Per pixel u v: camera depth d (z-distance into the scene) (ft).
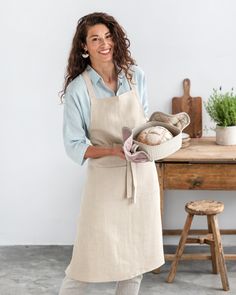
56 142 13.75
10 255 13.75
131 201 9.76
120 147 9.52
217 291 11.91
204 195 13.85
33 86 13.48
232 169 11.96
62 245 14.21
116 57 9.45
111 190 9.68
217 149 12.40
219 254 11.87
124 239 9.87
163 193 13.12
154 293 11.89
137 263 10.01
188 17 13.01
